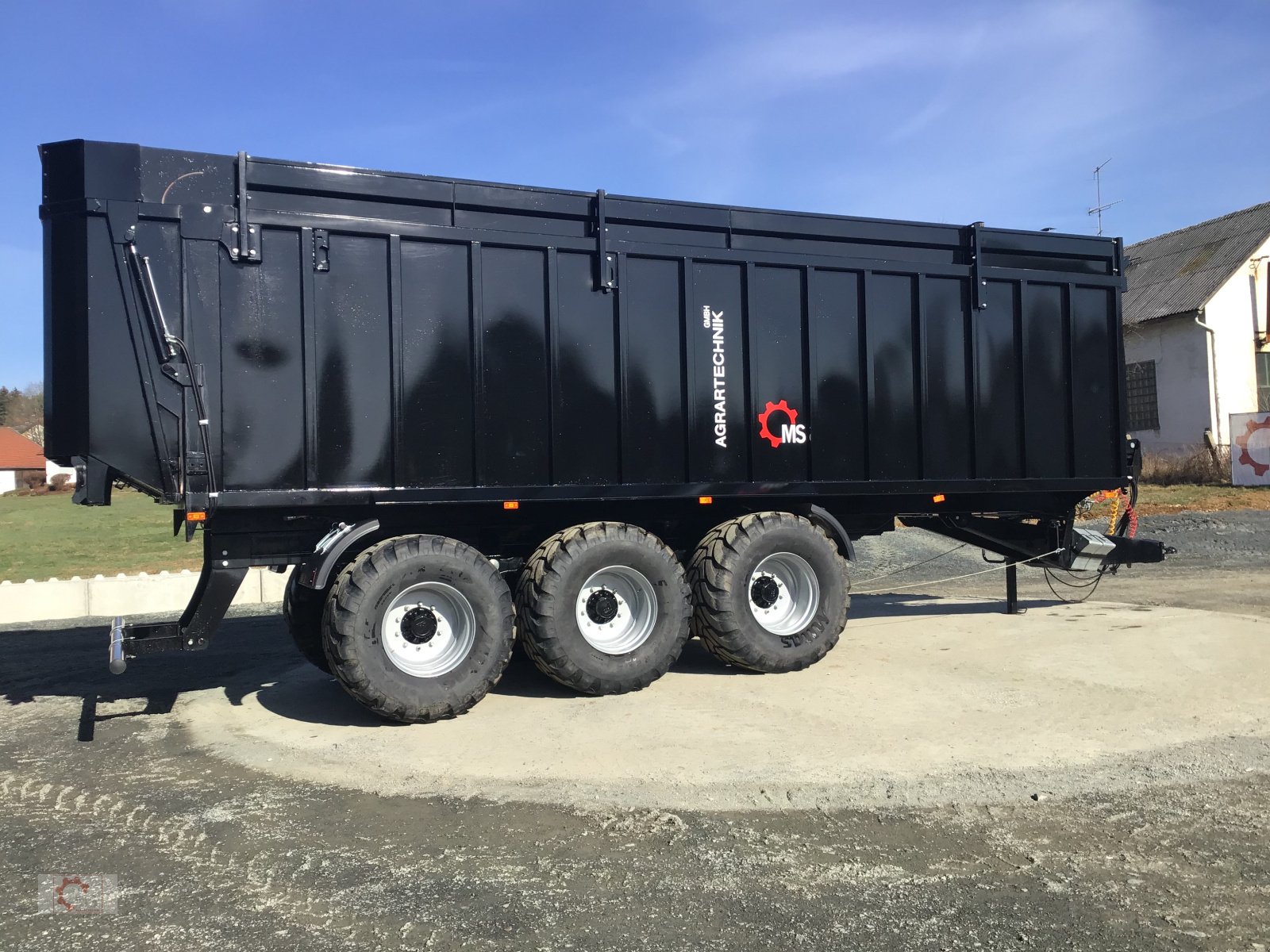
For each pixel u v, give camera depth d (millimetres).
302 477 6215
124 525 27672
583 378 6949
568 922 3502
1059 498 9172
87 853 4195
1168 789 4781
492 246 6699
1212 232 28172
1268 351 25844
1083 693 6551
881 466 7922
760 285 7531
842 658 7859
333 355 6285
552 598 6570
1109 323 8891
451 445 6559
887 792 4770
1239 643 7969
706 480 7309
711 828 4363
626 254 7055
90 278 5820
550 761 5340
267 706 6812
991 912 3541
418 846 4211
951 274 8195
